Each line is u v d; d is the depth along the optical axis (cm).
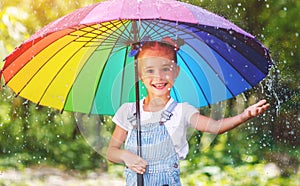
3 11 877
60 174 790
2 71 318
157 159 332
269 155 774
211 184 652
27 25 881
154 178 331
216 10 807
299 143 798
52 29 286
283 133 804
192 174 689
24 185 711
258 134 809
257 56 338
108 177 770
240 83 352
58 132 870
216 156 757
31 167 820
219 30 327
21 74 333
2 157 852
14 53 306
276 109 796
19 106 869
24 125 872
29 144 870
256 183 651
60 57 343
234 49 338
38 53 329
